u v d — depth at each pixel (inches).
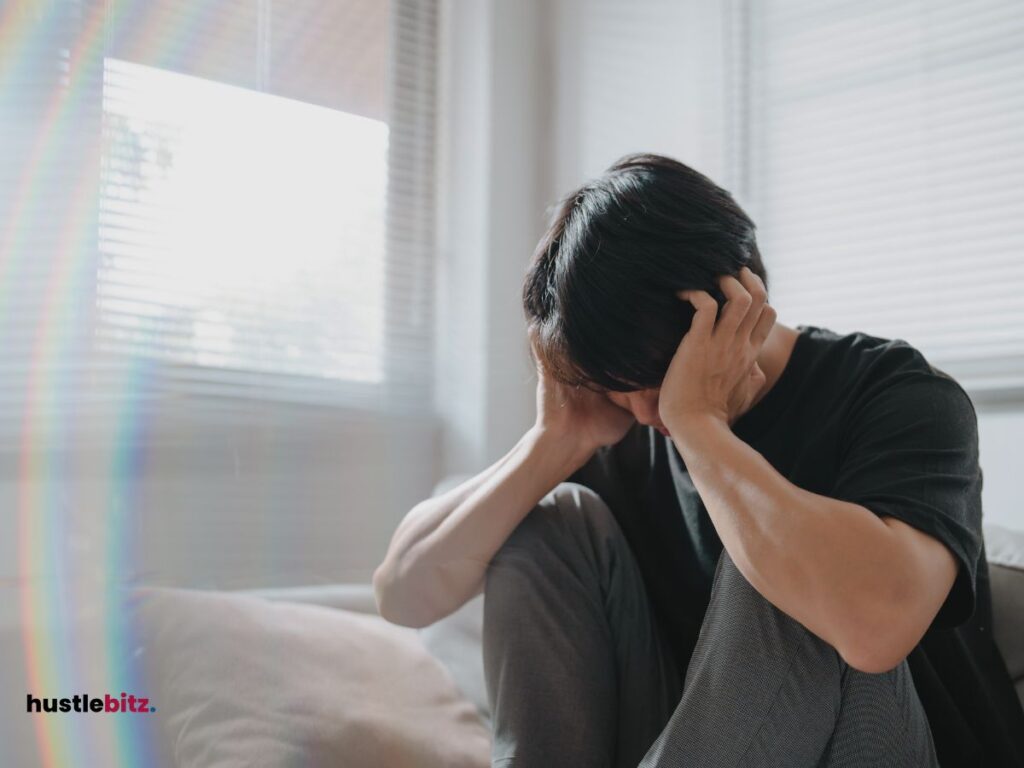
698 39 90.0
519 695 39.5
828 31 83.7
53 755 35.9
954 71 76.5
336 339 70.4
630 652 43.2
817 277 82.2
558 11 99.6
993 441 70.4
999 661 46.9
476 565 43.4
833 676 34.7
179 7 56.4
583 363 39.4
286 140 67.6
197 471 48.9
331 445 63.3
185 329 52.1
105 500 43.1
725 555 37.3
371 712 41.1
